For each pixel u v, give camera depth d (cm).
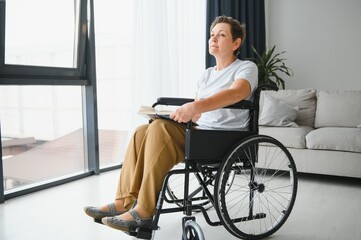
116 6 346
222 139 158
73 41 300
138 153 167
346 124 327
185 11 362
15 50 260
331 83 461
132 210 154
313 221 204
